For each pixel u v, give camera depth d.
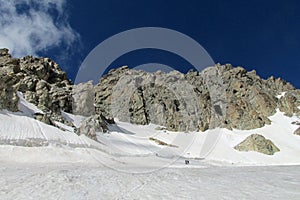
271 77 162.50
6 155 36.00
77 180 18.33
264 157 86.12
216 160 74.69
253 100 136.00
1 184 16.45
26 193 14.60
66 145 49.81
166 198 13.61
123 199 13.57
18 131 48.88
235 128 114.31
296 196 13.48
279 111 134.12
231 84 141.12
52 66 109.12
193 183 17.62
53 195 14.30
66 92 90.75
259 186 16.25
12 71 80.81
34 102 73.88
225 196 13.75
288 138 107.88
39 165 30.03
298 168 28.88
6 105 58.66
